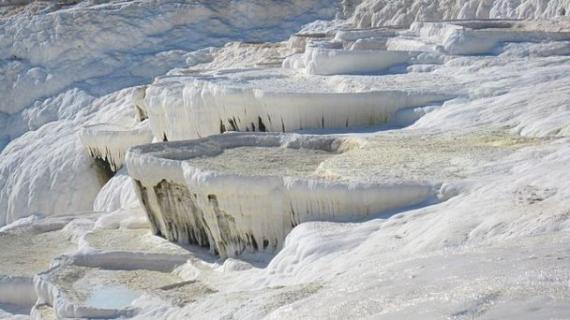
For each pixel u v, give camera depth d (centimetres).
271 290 1314
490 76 2370
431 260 1118
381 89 2309
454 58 2583
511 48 2611
